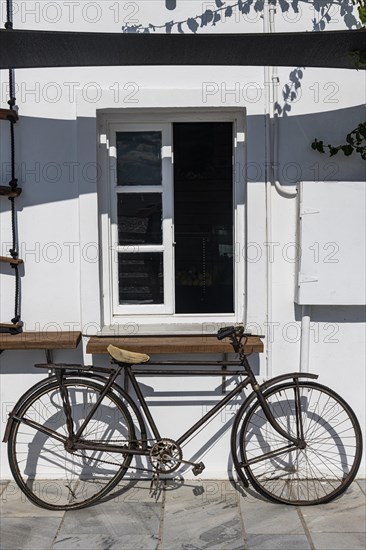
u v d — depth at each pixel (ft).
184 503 12.85
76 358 13.58
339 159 13.37
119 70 13.02
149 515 12.40
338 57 11.85
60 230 13.33
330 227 12.96
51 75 13.03
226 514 12.41
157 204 13.97
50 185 13.25
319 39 10.85
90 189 13.09
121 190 13.88
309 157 13.34
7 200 13.26
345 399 13.78
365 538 11.50
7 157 13.19
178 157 13.87
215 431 13.74
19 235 13.32
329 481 13.78
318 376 13.46
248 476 12.87
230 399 12.89
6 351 13.55
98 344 12.87
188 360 13.43
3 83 13.07
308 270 13.02
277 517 12.30
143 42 10.82
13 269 13.35
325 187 12.90
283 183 13.38
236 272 13.88
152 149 13.84
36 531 11.82
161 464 12.83
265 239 13.28
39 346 12.67
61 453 13.82
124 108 13.05
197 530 11.82
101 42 10.78
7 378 13.61
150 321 14.05
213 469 13.85
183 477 13.83
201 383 13.64
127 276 14.06
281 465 13.92
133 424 12.86
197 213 13.97
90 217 13.15
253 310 13.38
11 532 11.78
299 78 13.21
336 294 13.05
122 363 12.56
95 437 13.74
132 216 13.98
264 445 13.85
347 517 12.31
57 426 13.75
